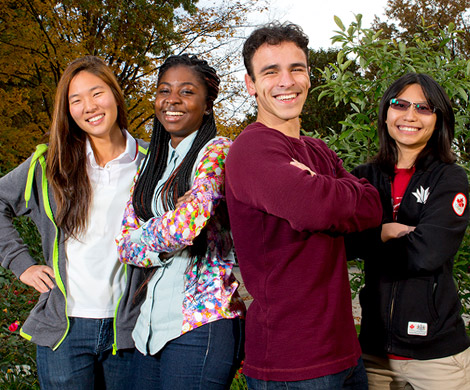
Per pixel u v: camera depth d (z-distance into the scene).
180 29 14.02
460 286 2.99
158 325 1.95
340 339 1.60
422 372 1.95
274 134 1.70
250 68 1.83
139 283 2.20
